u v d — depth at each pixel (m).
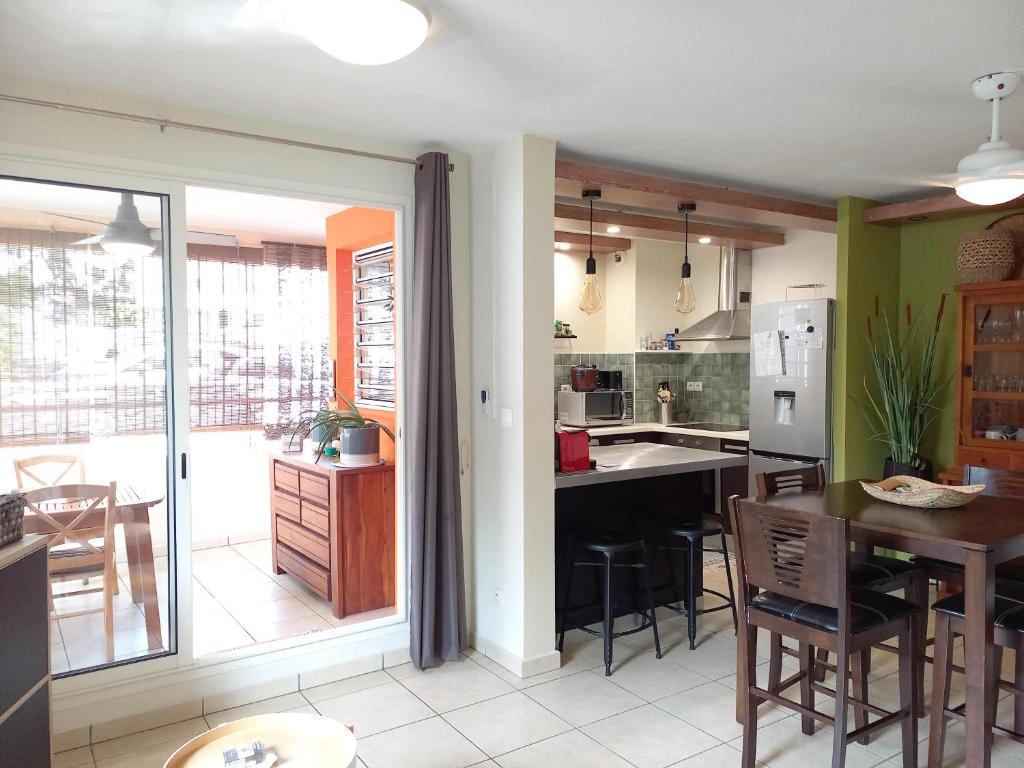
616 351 6.79
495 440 3.51
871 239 4.80
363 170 3.40
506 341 3.42
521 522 3.34
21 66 2.49
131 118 2.78
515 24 2.17
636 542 3.44
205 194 4.26
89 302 2.88
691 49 2.36
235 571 4.99
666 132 3.27
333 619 4.10
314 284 5.81
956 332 4.72
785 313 5.10
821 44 2.33
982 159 2.63
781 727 2.88
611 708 3.04
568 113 3.00
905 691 2.45
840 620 2.26
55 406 2.85
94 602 2.91
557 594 3.73
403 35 2.03
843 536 2.22
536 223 3.34
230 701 3.09
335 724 2.04
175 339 2.98
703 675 3.37
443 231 3.43
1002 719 2.97
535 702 3.10
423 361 3.37
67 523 2.88
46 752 2.10
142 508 2.97
